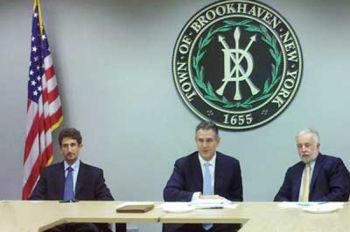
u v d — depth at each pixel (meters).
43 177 3.74
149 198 4.32
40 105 4.22
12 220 2.62
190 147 4.30
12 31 4.50
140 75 4.37
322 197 3.47
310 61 4.19
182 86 4.31
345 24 4.17
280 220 2.43
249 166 4.23
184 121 4.31
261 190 4.21
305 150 3.56
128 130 4.37
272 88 4.21
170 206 2.92
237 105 4.25
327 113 4.16
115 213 2.79
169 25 4.34
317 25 4.20
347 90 4.15
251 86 4.24
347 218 2.46
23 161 4.41
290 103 4.20
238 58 4.26
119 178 4.36
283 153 4.20
